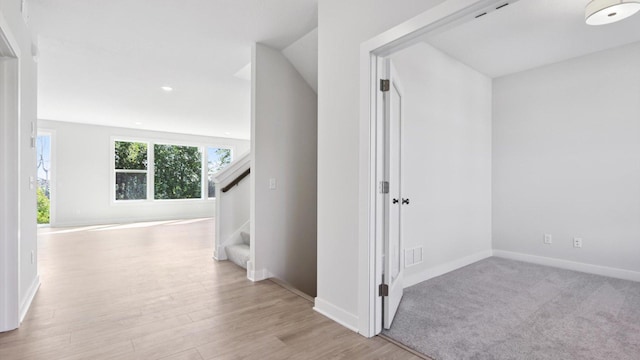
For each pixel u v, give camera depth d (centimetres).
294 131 362
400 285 268
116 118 690
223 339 202
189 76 424
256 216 331
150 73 412
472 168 404
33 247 281
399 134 259
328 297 240
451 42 332
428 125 338
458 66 382
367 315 208
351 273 221
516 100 418
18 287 216
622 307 259
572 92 372
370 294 209
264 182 338
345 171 227
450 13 164
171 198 885
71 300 265
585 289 302
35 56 278
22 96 238
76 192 739
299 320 231
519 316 242
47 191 726
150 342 197
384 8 200
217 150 975
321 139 249
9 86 213
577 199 369
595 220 356
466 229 393
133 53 350
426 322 231
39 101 546
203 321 228
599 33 310
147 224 754
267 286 307
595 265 355
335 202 235
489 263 398
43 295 277
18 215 216
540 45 338
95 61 371
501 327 224
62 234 603
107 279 325
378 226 214
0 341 197
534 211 402
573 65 372
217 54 355
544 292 294
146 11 264
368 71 208
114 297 274
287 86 356
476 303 268
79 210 743
